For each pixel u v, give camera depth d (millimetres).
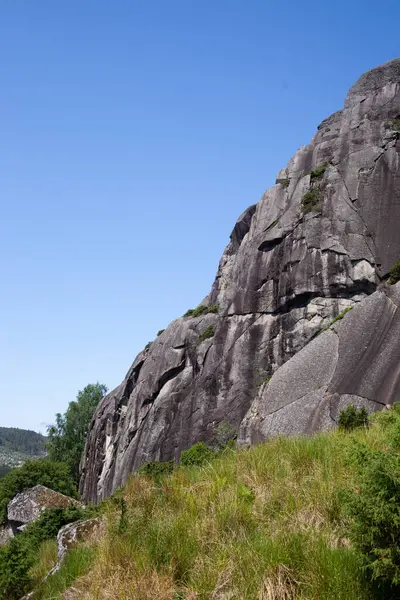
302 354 27453
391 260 29906
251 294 34938
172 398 37094
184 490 10375
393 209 31047
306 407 24828
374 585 6230
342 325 26656
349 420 18719
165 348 40562
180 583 7535
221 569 7363
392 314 25125
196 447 25828
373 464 6223
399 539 6008
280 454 11297
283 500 9273
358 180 33000
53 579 9445
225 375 34250
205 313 41188
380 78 36469
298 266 32844
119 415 47219
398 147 32656
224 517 8773
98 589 7613
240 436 29562
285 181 37562
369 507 6098
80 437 63375
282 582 6691
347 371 24641
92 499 46469
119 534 9086
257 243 35969
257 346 33500
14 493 29281
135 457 37844
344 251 31422
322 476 9406
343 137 35562
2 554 11859
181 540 8281
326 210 33406
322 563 6754
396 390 22422
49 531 15227
